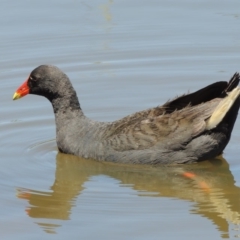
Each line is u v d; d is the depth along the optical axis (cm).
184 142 1438
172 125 1445
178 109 1487
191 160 1458
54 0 2238
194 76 1908
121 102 1791
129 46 2053
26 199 1361
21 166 1502
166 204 1331
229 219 1273
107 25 2127
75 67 1966
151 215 1284
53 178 1448
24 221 1279
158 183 1425
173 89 1848
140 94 1827
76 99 1551
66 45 2052
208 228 1235
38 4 2212
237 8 2195
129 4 2225
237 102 1424
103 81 1895
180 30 2108
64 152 1547
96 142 1495
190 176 1444
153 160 1455
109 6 2212
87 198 1361
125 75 1925
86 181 1434
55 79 1547
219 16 2156
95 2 2225
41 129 1670
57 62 1983
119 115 1730
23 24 2120
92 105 1781
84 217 1283
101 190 1396
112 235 1214
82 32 2102
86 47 2045
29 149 1580
